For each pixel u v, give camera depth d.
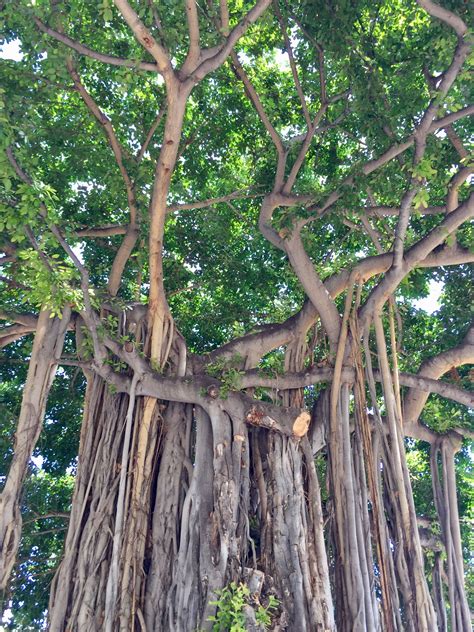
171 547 9.96
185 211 14.78
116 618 9.20
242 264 14.77
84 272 9.96
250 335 11.78
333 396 10.86
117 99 13.59
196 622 8.96
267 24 12.15
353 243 14.50
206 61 9.49
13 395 14.36
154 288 10.74
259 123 14.22
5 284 13.95
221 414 10.34
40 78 11.02
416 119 12.23
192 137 13.95
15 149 9.73
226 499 9.67
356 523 10.20
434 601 11.62
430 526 12.08
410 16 12.55
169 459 10.59
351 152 14.17
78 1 10.65
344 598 9.87
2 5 10.43
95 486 10.39
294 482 10.22
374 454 11.00
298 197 11.91
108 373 10.76
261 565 9.62
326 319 11.37
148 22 10.01
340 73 12.85
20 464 10.22
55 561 13.20
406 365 13.23
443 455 12.14
